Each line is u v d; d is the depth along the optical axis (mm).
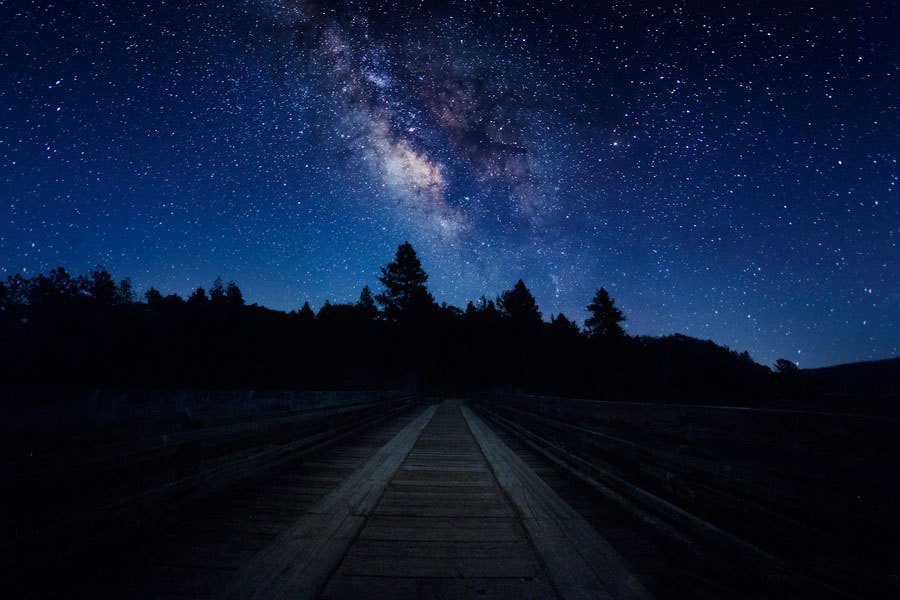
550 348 47812
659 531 2768
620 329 47281
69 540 2352
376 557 2736
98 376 27594
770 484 1934
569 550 2746
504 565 2629
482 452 6719
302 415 6043
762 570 1851
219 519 3342
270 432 4906
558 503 3781
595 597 2193
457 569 2574
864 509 1523
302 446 5836
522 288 51375
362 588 2338
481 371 49062
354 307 54281
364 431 9266
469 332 52688
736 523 2197
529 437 7320
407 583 2398
